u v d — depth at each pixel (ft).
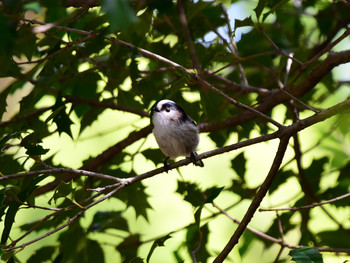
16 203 23.45
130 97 36.50
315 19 41.01
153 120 34.27
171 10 22.20
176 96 36.73
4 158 32.89
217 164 51.93
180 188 34.55
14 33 17.65
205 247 34.81
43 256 34.96
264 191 26.35
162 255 47.09
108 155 35.68
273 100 34.42
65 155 49.98
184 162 28.04
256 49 39.60
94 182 35.06
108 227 36.19
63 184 23.30
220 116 34.01
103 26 32.19
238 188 36.58
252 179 51.65
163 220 49.80
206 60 29.53
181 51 32.50
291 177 37.35
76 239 35.06
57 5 19.71
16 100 41.91
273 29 40.98
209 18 36.50
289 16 41.52
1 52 17.79
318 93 44.70
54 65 32.24
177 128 33.88
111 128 47.80
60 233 36.11
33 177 26.58
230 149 26.78
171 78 38.58
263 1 27.45
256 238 37.24
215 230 47.50
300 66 31.04
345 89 48.49
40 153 23.90
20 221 46.34
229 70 42.98
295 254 23.12
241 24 28.55
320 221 42.73
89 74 35.88
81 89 37.50
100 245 35.45
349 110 29.48
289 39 41.32
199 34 36.52
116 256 43.75
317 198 36.99
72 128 50.08
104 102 36.60
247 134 38.83
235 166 36.65
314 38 44.70
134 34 30.12
